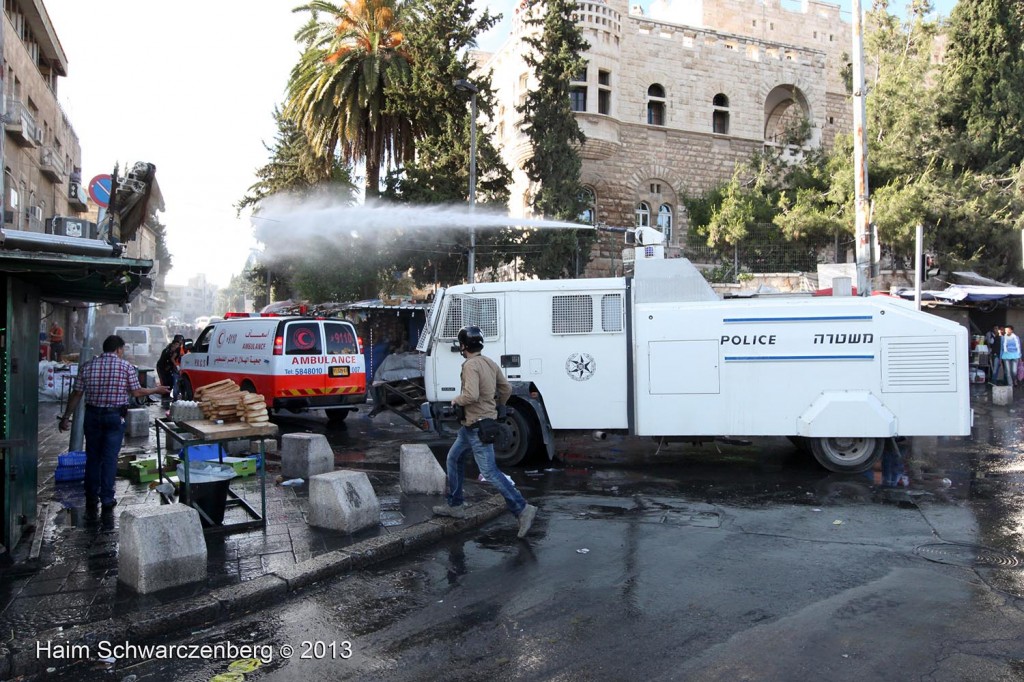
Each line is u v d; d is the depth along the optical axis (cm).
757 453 1058
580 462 1008
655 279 959
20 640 407
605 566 555
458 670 386
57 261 485
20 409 582
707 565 554
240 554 563
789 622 441
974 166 2494
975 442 1159
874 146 2509
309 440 865
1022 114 2453
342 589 513
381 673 385
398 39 2270
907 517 693
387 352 1977
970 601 474
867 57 2934
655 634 427
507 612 465
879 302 879
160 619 439
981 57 2514
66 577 511
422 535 616
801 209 2425
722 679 369
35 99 2772
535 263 2144
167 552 490
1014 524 666
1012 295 1936
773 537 629
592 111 2870
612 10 2920
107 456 689
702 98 3241
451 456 669
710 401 912
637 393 934
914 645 407
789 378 891
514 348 980
